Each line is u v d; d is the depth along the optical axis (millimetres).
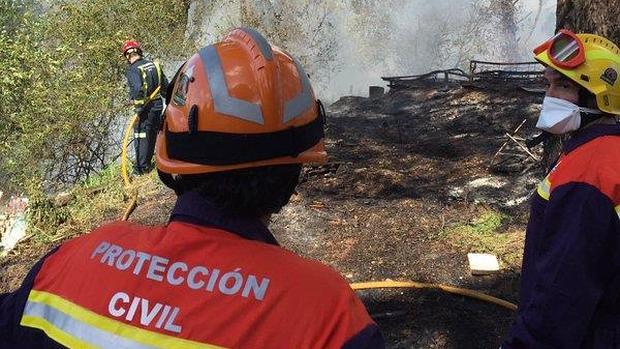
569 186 1662
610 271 1650
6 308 1042
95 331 941
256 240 998
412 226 4578
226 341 892
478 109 8695
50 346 967
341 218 4777
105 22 9391
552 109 1900
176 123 1024
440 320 3424
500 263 3977
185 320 914
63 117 7621
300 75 1084
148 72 6816
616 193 1622
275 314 901
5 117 7539
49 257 1087
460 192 5305
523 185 5348
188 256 969
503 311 3482
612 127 1763
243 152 980
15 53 7539
